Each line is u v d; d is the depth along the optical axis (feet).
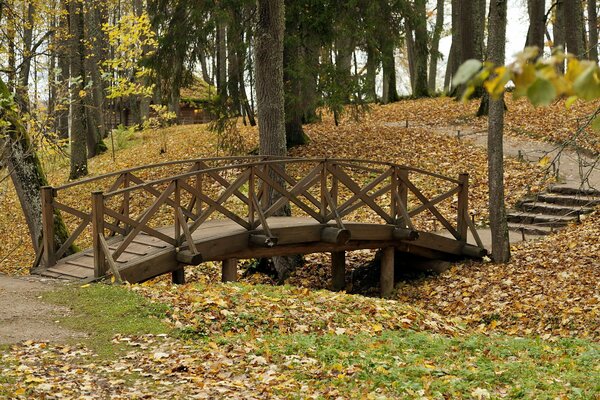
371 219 61.98
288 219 48.88
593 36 109.91
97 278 36.78
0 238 75.10
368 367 24.84
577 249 48.60
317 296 36.58
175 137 104.88
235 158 49.96
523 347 30.86
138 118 119.44
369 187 48.08
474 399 21.81
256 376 23.30
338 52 78.74
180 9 73.20
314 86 74.90
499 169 49.24
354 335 30.63
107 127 120.26
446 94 108.99
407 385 22.57
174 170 83.71
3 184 86.84
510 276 46.24
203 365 24.17
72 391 21.04
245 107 91.20
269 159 53.21
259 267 55.26
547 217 57.26
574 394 22.30
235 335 28.94
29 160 47.44
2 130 44.96
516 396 22.09
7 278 38.04
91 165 97.71
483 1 112.88
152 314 30.63
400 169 49.65
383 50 75.10
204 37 71.87
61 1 84.89
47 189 40.57
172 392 21.34
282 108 54.29
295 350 26.94
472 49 96.58
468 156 73.72
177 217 40.29
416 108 100.17
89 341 27.14
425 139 81.20
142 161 91.25
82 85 86.99
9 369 23.08
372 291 51.19
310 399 20.80
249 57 73.67
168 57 74.08
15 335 27.58
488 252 51.70
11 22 66.13
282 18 53.72
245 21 71.72
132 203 76.43
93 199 36.99
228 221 48.85
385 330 32.50
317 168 45.88
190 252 39.47
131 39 76.02
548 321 38.68
